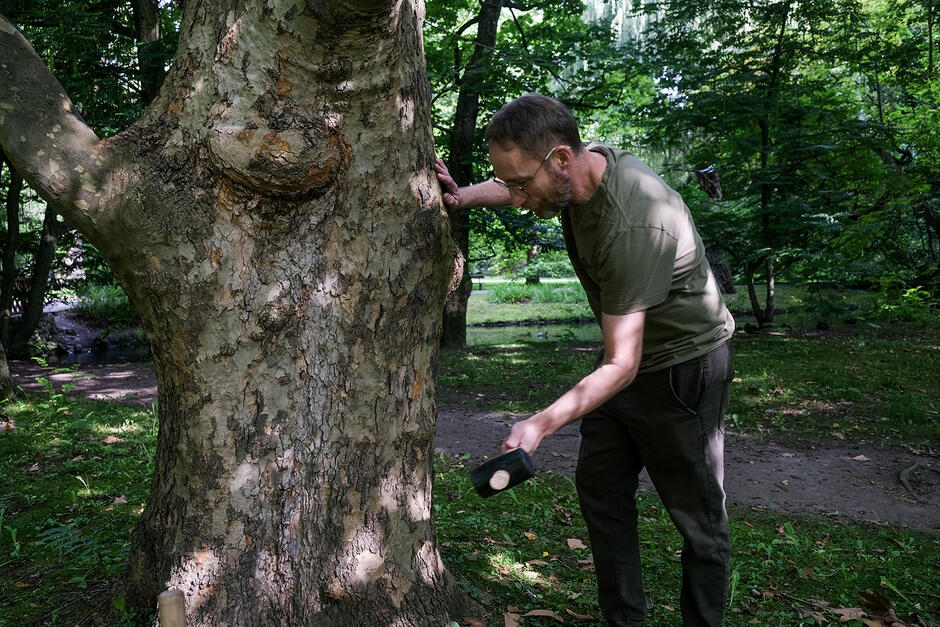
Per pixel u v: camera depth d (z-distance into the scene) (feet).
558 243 40.50
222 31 6.49
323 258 6.89
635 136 57.72
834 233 41.60
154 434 17.67
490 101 39.09
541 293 79.41
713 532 7.69
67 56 27.78
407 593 7.46
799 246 41.32
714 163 42.47
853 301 53.57
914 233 53.52
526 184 6.77
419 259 7.29
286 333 6.88
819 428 20.52
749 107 38.93
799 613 8.87
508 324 63.87
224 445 6.89
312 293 6.89
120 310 51.60
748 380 26.91
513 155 6.64
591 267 7.12
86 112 33.60
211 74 6.54
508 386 26.81
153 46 30.99
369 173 6.89
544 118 6.53
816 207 41.63
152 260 6.75
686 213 7.22
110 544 10.23
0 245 44.39
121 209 6.70
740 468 16.84
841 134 39.91
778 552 11.16
